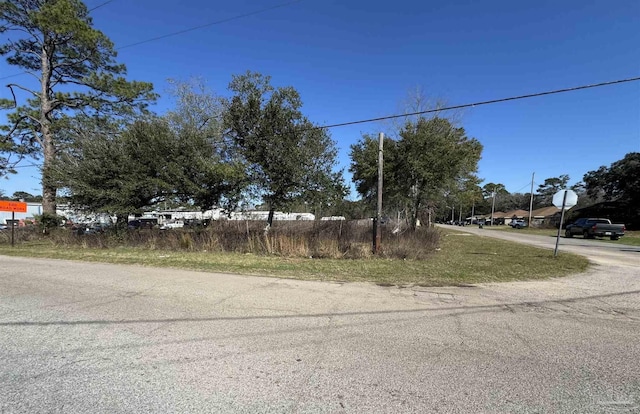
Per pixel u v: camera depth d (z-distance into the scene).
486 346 4.23
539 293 7.19
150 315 5.35
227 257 12.27
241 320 5.13
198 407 2.84
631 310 5.99
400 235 15.31
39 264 10.80
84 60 23.66
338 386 3.21
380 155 12.87
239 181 15.88
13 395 2.99
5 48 22.38
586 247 19.58
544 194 97.88
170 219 31.94
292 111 15.52
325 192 15.93
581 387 3.25
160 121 17.05
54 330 4.65
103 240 16.67
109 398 2.96
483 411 2.83
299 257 12.27
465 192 27.06
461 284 7.98
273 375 3.41
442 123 22.53
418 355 3.93
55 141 22.38
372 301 6.32
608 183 47.47
